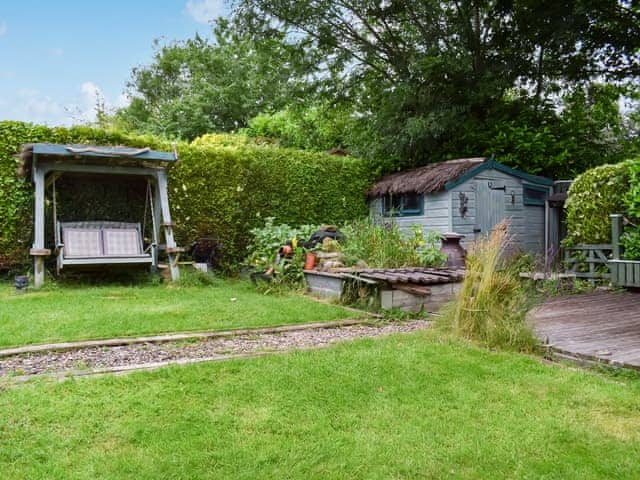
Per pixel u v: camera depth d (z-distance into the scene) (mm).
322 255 8000
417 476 2264
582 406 3059
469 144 12758
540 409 3004
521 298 4652
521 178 11570
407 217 11430
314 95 14719
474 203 10797
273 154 10914
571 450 2508
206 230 9906
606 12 11883
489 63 13047
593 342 4535
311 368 3625
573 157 12445
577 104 14508
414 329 5418
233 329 5070
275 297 7207
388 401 3078
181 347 4410
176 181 9617
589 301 7074
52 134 8523
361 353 4051
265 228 9734
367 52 13883
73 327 4832
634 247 8352
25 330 4688
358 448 2486
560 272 8891
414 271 7051
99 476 2189
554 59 13414
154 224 8703
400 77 13633
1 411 2764
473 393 3232
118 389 3145
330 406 2982
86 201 9000
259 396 3098
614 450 2504
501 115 13367
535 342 4395
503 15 12992
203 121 25594
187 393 3115
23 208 8344
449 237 8180
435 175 10820
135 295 6941
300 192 11250
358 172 12227
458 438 2611
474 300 4668
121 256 7977
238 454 2395
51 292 7078
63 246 7699
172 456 2361
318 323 5492
